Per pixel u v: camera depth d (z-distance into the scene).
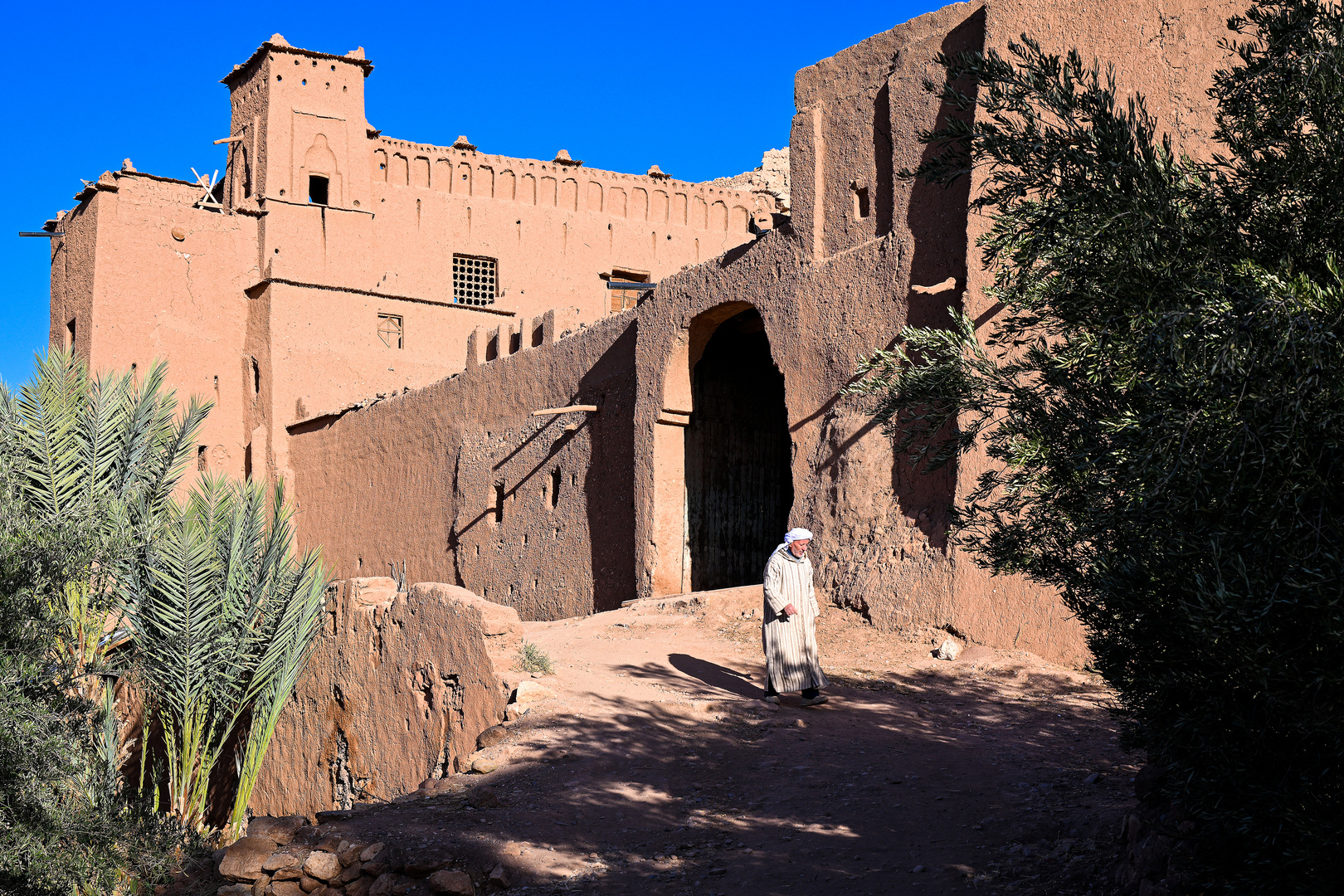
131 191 27.36
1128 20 10.23
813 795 7.07
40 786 9.35
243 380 28.14
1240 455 3.44
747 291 15.08
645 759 7.87
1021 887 5.32
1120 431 3.92
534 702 9.02
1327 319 3.46
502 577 20.66
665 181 32.75
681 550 16.45
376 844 6.34
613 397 18.12
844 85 14.05
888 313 12.73
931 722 8.76
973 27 12.10
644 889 5.78
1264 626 3.46
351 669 12.66
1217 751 4.05
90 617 12.84
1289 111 4.31
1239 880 4.19
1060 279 4.58
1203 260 4.12
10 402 13.26
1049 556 5.33
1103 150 4.31
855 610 12.39
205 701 13.22
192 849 10.59
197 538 13.16
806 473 13.73
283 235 28.08
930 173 5.11
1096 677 9.62
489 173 30.72
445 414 23.19
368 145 29.28
